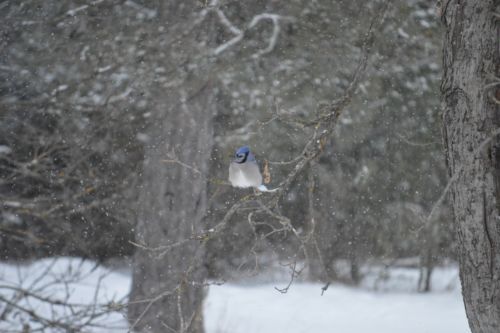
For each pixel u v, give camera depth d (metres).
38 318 12.85
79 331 12.76
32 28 18.02
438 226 28.50
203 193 19.55
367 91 19.95
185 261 19.14
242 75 18.34
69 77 17.75
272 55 18.36
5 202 15.67
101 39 16.98
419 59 19.17
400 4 17.78
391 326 25.61
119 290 25.12
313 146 10.09
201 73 16.88
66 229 19.00
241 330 23.53
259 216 29.41
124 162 23.02
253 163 12.05
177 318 18.75
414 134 23.81
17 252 24.03
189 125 19.08
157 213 19.28
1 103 17.41
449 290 33.25
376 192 27.38
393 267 32.53
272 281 32.00
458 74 9.12
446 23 9.41
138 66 16.91
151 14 17.52
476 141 9.00
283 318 25.78
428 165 25.45
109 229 26.55
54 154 18.50
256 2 17.83
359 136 22.91
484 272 9.03
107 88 17.42
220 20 16.94
